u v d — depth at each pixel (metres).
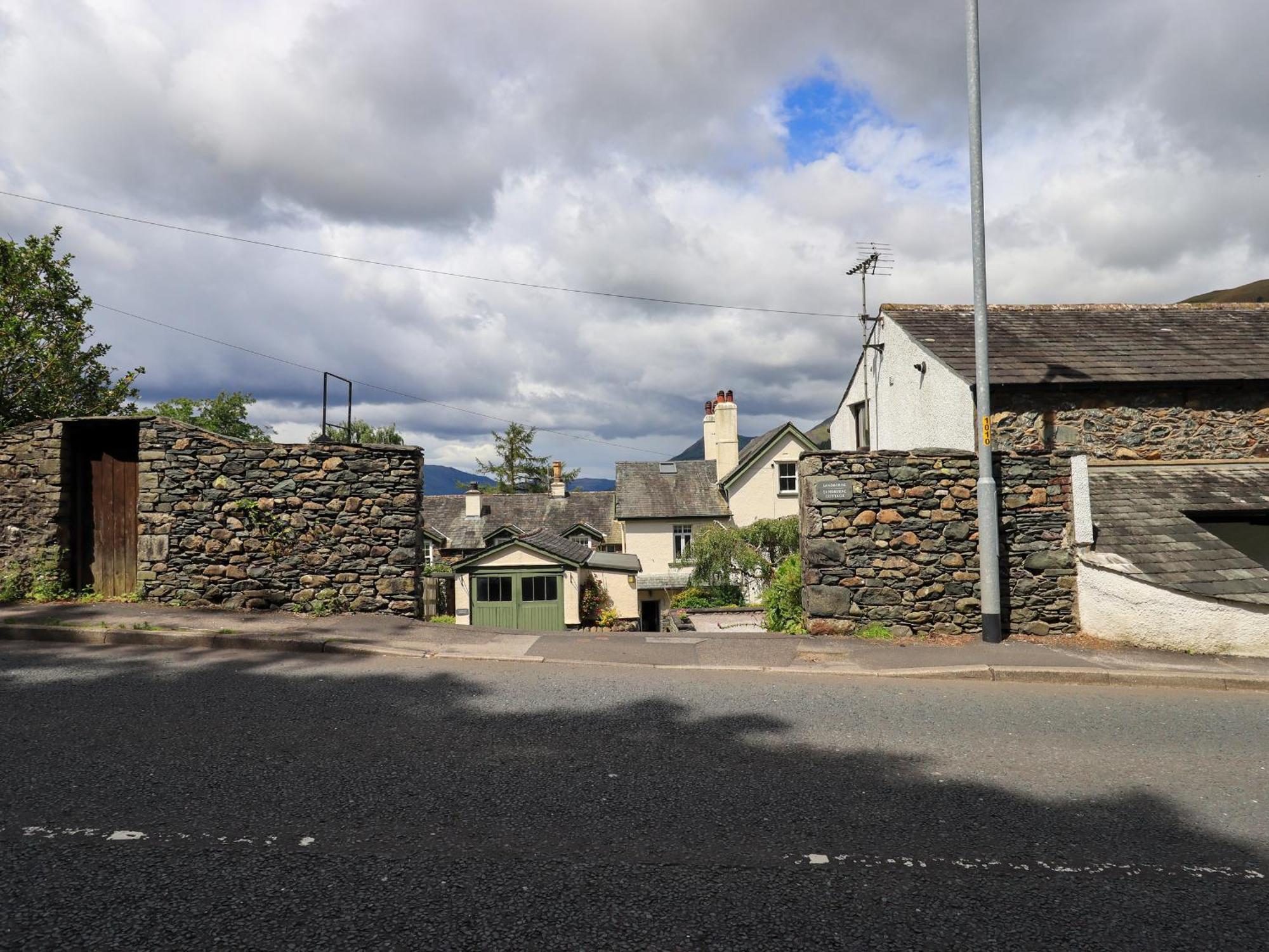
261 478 10.15
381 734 5.39
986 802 4.43
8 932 2.86
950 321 15.59
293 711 5.89
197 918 2.99
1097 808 4.38
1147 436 12.62
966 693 7.14
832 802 4.37
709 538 27.42
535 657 8.22
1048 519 9.83
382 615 10.18
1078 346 13.91
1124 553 9.69
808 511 10.05
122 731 5.26
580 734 5.50
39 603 9.93
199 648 8.29
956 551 9.74
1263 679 7.61
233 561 10.09
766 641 9.30
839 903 3.25
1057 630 9.70
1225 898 3.38
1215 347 13.84
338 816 4.00
